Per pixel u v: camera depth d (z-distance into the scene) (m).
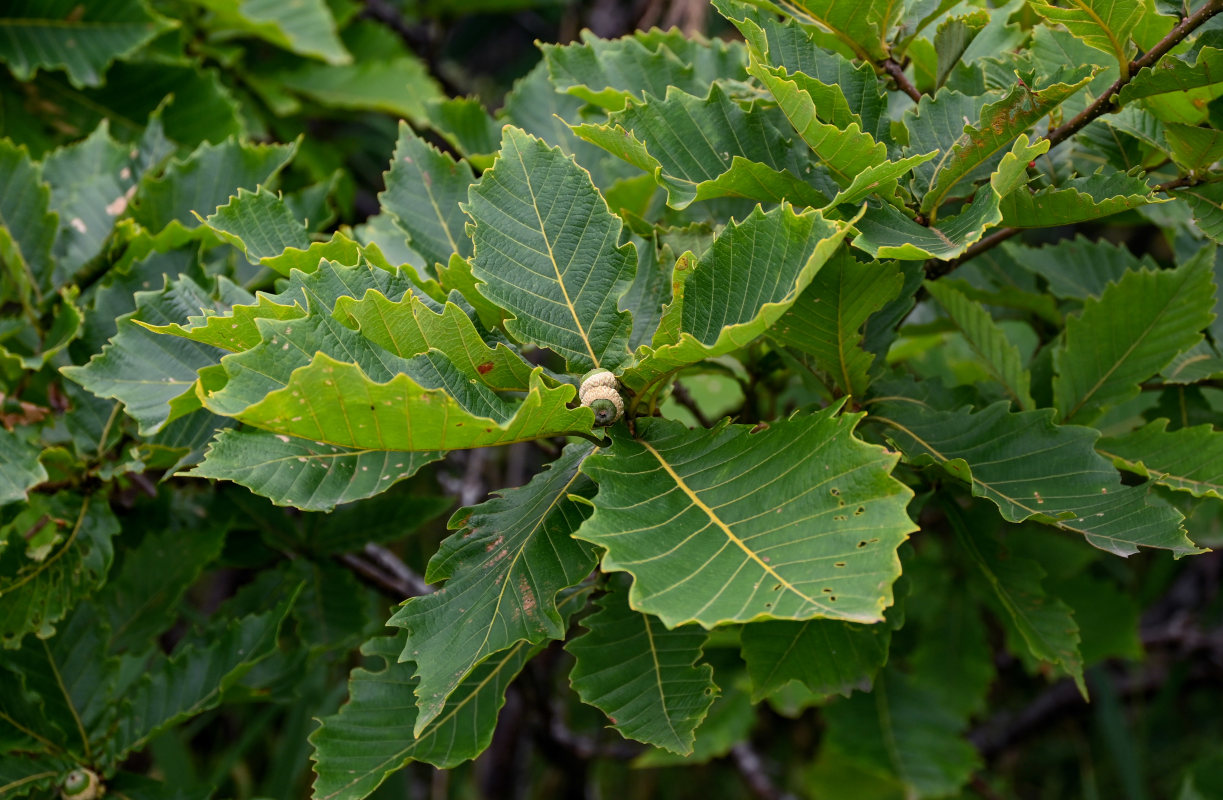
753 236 1.04
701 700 1.08
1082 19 1.08
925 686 1.64
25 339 1.35
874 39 1.14
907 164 1.03
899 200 1.08
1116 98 1.10
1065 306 1.37
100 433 1.26
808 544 0.96
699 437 1.03
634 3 2.49
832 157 1.07
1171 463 1.16
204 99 1.59
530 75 1.37
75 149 1.39
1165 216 1.30
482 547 1.06
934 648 1.65
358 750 1.10
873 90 1.12
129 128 1.59
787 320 1.11
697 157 1.13
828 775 2.07
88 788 1.25
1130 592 2.12
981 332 1.23
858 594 0.94
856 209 1.08
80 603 1.29
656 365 1.03
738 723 1.65
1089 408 1.23
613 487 1.01
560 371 1.35
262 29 1.70
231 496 1.37
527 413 0.99
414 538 2.11
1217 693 2.86
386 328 1.03
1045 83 1.10
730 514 0.99
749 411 1.27
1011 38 1.23
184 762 1.53
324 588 1.38
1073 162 1.22
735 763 2.30
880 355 1.20
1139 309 1.22
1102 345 1.22
